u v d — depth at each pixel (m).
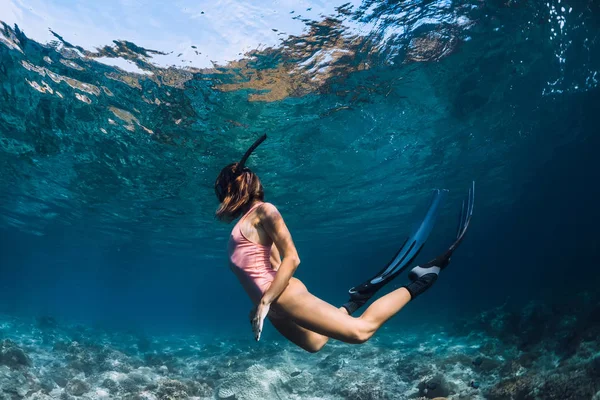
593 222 41.00
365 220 29.97
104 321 47.62
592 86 14.84
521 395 9.17
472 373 12.41
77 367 14.61
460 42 10.45
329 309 2.47
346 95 12.16
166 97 11.80
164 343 27.98
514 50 11.26
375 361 16.17
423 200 25.62
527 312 20.83
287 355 18.56
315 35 9.41
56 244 41.44
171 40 9.34
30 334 23.53
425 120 14.41
